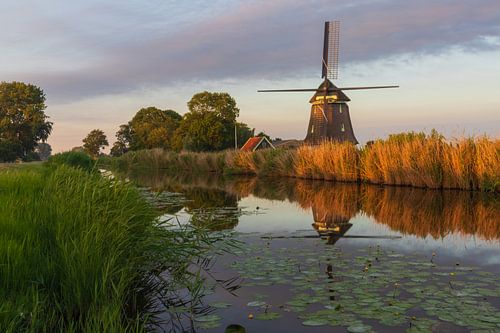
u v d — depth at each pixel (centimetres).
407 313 488
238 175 3431
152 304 548
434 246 829
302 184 2314
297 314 496
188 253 703
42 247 551
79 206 659
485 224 1045
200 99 7269
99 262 506
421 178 1833
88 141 12606
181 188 2233
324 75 4281
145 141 9238
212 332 458
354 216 1211
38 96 7750
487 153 1628
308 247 838
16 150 7300
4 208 651
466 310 491
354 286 587
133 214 698
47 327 425
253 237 944
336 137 4175
